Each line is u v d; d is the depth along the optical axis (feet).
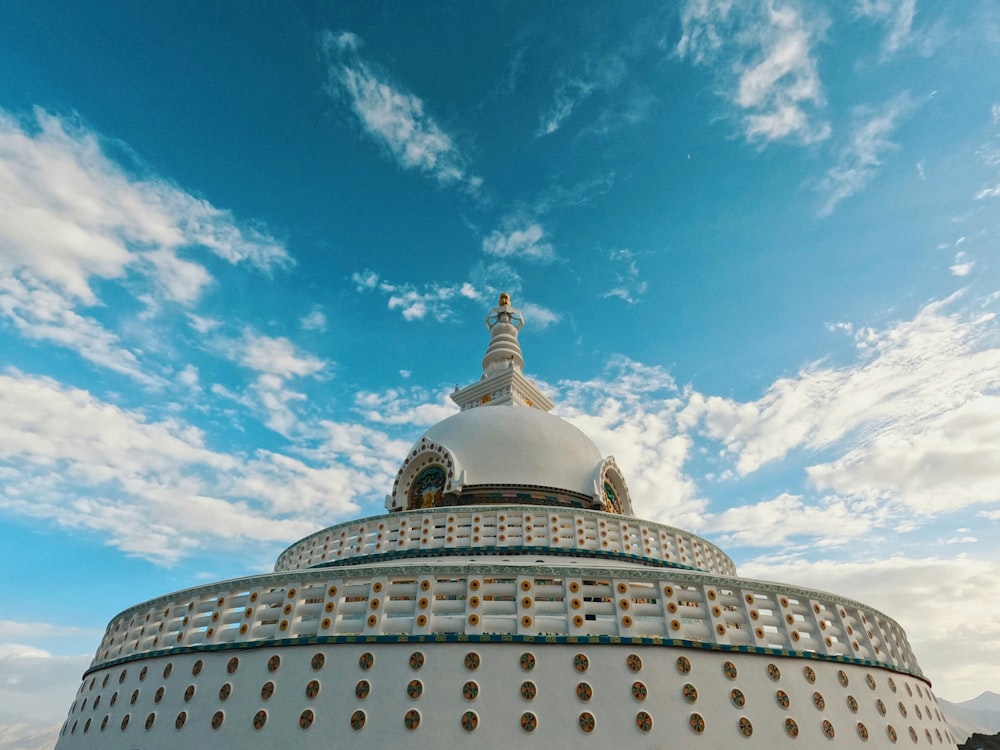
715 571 82.02
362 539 74.43
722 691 45.19
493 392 122.42
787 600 52.11
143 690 50.80
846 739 46.42
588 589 49.03
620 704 43.34
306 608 49.29
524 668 44.52
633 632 46.91
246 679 46.60
